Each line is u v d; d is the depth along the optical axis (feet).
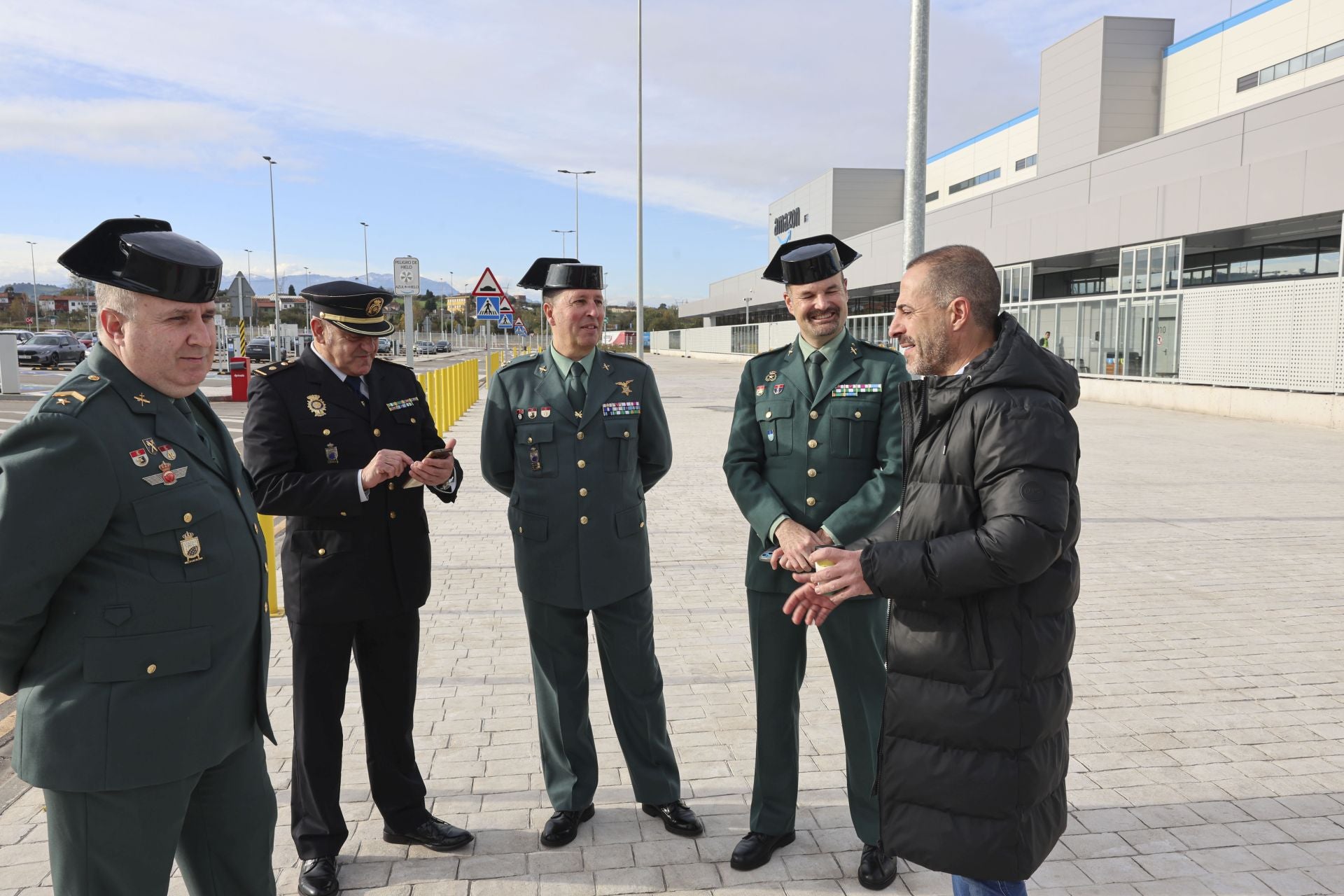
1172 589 20.39
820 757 12.48
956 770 6.68
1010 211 94.22
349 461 9.77
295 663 9.68
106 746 6.05
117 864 6.29
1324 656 16.17
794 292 9.99
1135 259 74.49
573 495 10.41
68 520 5.85
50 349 108.37
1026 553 6.14
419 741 12.85
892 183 179.73
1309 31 95.25
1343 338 51.57
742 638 17.12
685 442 47.19
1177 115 113.39
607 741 13.11
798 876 9.69
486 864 9.86
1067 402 6.85
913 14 21.98
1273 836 10.41
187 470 6.59
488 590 20.30
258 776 7.34
